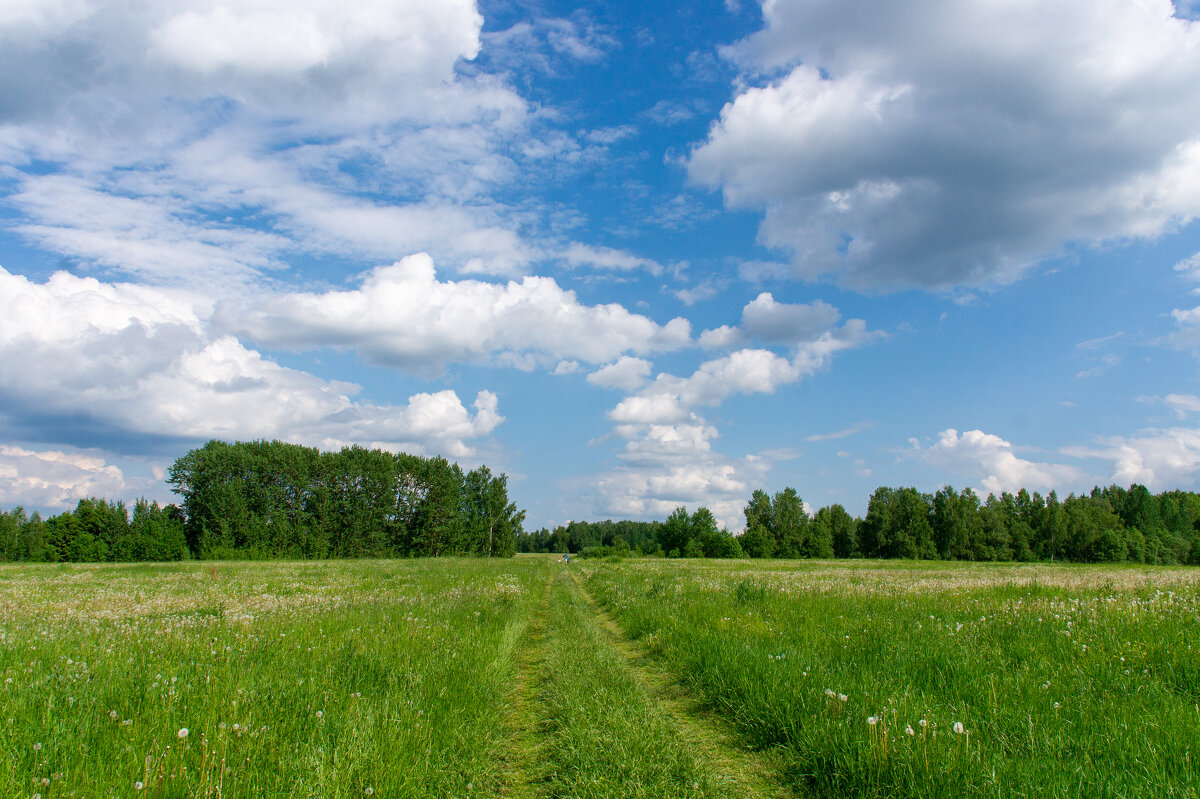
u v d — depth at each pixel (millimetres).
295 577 32594
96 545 74562
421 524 91312
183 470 77750
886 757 4977
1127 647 7883
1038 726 5559
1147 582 22578
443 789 5109
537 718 7406
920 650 8266
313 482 83875
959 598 15609
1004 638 9180
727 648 8945
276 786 4457
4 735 4551
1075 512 102938
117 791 4047
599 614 18203
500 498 101688
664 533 109188
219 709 5625
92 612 14664
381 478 88250
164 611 15336
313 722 5723
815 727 5781
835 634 10297
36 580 29453
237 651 8414
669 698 8289
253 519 77062
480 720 6727
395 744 5379
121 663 7340
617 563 61406
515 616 15219
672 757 5547
